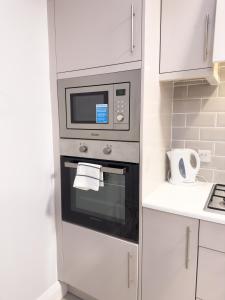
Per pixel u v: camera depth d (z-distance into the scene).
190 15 1.17
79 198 1.47
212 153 1.57
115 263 1.36
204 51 1.15
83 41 1.28
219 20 1.02
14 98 1.22
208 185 1.52
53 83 1.43
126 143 1.22
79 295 1.66
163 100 1.43
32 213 1.39
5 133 1.19
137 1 1.08
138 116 1.16
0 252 1.21
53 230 1.57
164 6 1.23
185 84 1.58
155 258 1.22
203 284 1.11
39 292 1.49
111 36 1.18
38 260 1.46
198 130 1.59
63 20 1.33
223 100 1.49
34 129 1.36
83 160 1.39
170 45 1.24
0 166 1.18
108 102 1.24
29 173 1.35
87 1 1.23
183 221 1.11
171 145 1.68
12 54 1.19
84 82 1.31
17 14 1.21
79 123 1.37
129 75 1.16
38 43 1.34
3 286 1.24
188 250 1.12
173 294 1.20
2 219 1.21
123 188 1.29
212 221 1.03
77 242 1.50
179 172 1.52
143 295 1.29
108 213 1.37
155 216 1.19
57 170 1.52
